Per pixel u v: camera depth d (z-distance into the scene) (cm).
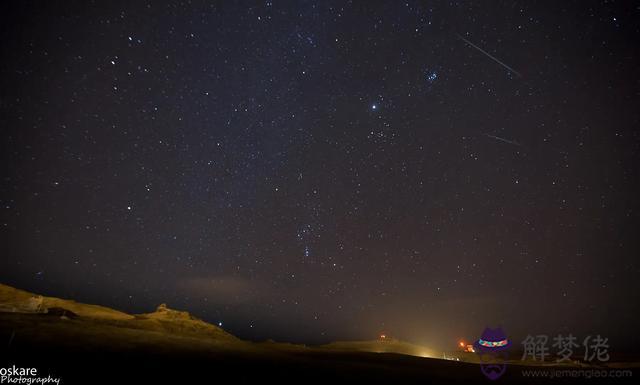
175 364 830
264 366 929
